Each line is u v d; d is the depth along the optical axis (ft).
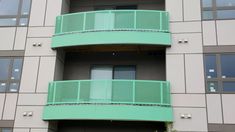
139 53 53.88
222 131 43.32
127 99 44.80
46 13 53.31
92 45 49.62
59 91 47.21
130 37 48.16
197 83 45.80
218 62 46.47
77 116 45.16
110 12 49.90
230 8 48.96
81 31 49.80
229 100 44.52
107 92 45.47
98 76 53.93
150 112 44.06
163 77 51.83
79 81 46.68
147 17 49.19
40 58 50.80
